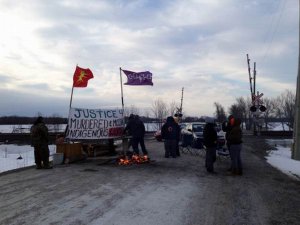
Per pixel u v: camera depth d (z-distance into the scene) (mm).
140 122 17766
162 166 15227
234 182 11945
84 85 17766
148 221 7480
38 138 14164
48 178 12148
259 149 24875
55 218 7566
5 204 8648
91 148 17828
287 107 73562
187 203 8977
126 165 15414
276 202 9391
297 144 19516
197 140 23125
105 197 9414
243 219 7809
